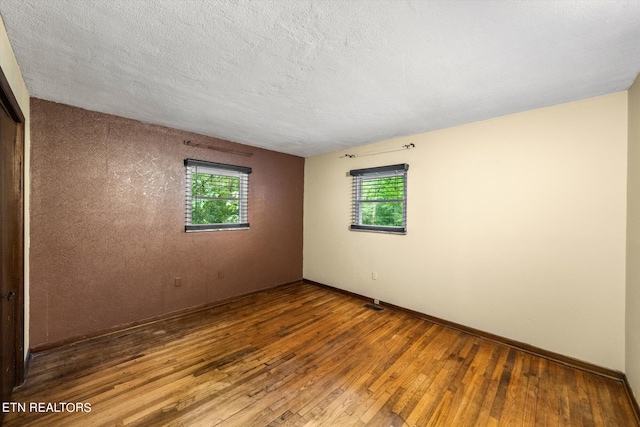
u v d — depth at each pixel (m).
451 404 1.86
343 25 1.41
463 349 2.61
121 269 2.93
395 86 2.11
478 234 2.91
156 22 1.39
